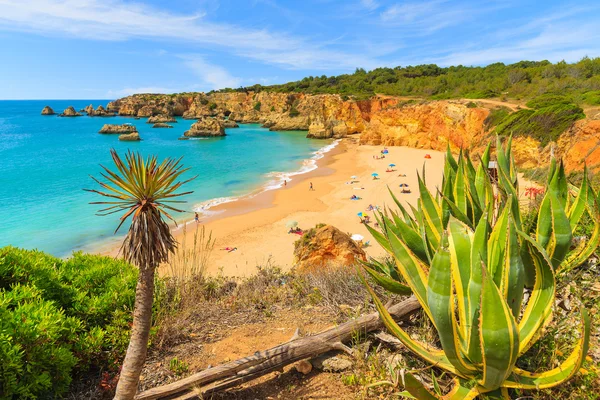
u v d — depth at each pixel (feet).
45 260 15.15
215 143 237.25
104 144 227.81
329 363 11.61
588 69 176.65
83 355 11.66
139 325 8.85
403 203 99.19
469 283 9.16
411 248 12.82
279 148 213.87
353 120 273.54
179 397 10.54
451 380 9.86
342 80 391.04
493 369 7.86
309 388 10.91
